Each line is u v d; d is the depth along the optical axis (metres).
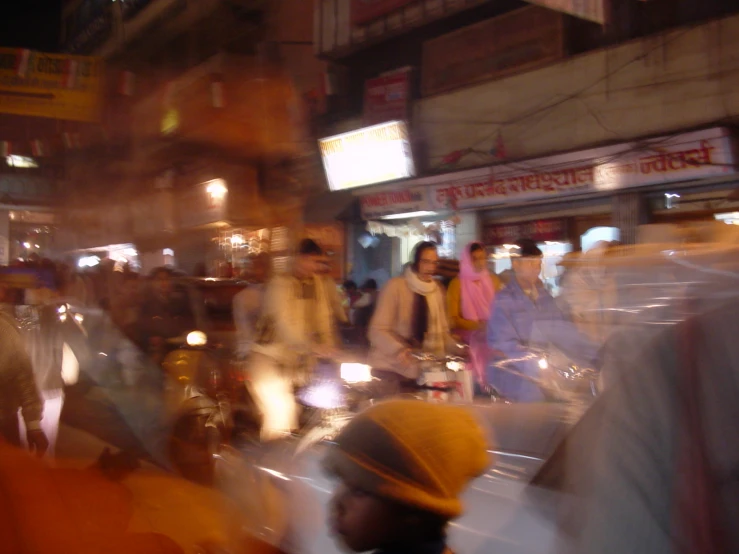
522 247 5.35
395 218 13.29
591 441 1.35
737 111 9.14
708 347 1.22
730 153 8.95
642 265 1.72
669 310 1.36
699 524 1.13
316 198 13.12
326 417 3.63
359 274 13.52
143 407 4.64
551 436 2.10
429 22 12.86
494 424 2.27
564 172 10.63
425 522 1.40
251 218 8.28
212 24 10.01
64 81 8.63
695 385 1.20
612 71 10.40
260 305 5.04
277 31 11.08
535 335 4.42
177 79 9.45
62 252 9.16
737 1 9.48
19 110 8.48
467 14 12.67
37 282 5.71
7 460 2.83
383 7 13.28
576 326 3.95
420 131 13.07
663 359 1.25
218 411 4.55
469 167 11.75
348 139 12.77
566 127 10.99
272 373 4.50
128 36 10.52
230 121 8.70
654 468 1.20
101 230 9.16
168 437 4.36
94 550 2.63
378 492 1.40
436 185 12.24
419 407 1.52
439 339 5.06
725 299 1.28
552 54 11.21
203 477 3.77
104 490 2.94
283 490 2.76
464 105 12.35
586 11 6.62
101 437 4.42
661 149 9.53
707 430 1.17
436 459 1.42
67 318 5.45
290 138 9.12
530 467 1.93
